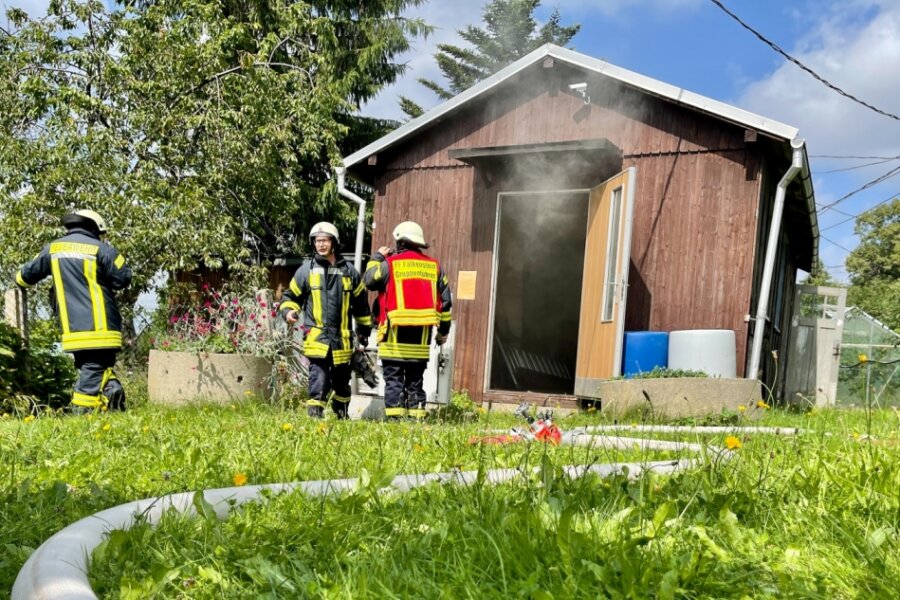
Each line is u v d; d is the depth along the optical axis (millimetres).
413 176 11055
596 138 9406
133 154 12508
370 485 2414
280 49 17156
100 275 6543
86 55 12414
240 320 8672
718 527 2045
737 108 8750
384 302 7117
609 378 8586
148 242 11562
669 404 7152
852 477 2666
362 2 23938
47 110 12461
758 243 9164
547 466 2506
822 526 2129
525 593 1543
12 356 7113
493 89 10453
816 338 15234
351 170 11414
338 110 22141
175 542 1985
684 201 9281
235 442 3992
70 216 6754
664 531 1991
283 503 2408
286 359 8766
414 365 7082
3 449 3594
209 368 7918
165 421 5184
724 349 8375
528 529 1904
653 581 1612
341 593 1539
